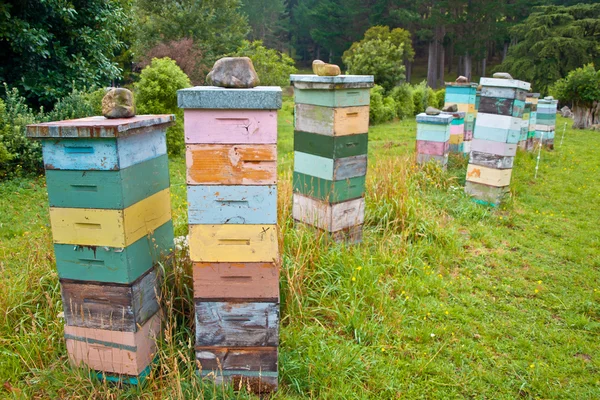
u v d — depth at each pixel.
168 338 2.82
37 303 3.54
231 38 23.70
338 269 4.14
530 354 3.40
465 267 4.77
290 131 14.17
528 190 7.76
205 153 2.61
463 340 3.50
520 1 36.62
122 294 2.70
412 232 5.21
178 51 19.56
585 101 15.55
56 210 2.67
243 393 2.78
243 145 2.61
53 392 2.79
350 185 4.61
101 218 2.61
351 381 2.98
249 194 2.66
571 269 4.83
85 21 9.97
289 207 5.24
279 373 2.96
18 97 8.81
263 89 2.63
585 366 3.29
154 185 2.97
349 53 32.91
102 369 2.84
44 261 3.92
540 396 3.00
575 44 29.75
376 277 4.15
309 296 3.81
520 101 6.21
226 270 2.72
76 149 2.54
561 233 5.83
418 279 4.32
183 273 3.28
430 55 36.38
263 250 2.71
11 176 7.44
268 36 47.59
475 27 35.31
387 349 3.34
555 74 30.25
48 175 2.62
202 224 2.68
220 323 2.78
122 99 2.90
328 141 4.37
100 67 10.32
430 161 7.75
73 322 2.83
